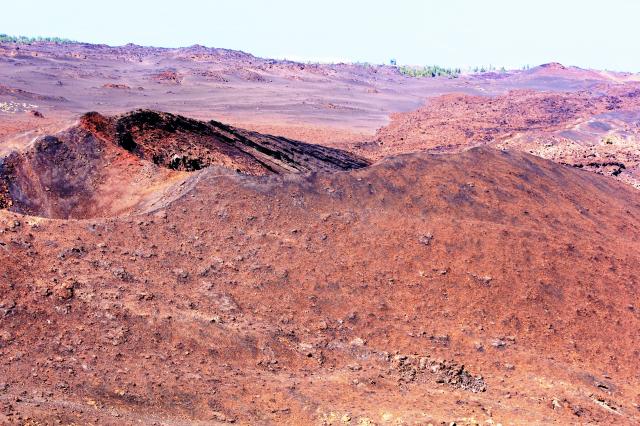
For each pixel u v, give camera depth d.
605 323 36.81
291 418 26.06
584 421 28.28
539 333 35.44
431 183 45.31
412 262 38.38
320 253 38.06
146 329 30.08
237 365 29.58
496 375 31.84
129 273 33.59
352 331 33.66
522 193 48.50
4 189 42.22
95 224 36.44
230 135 60.25
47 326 29.02
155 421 24.64
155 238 36.78
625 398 31.39
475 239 40.34
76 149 45.78
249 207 40.16
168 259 35.59
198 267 35.59
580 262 40.84
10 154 44.28
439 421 26.00
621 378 33.38
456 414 27.22
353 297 35.72
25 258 32.16
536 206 47.41
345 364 31.30
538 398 29.73
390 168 45.84
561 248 41.47
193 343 30.06
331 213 40.91
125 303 31.17
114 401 25.47
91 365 27.39
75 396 25.31
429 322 34.97
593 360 34.28
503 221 43.56
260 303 34.31
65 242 34.25
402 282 37.12
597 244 43.72
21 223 34.50
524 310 36.59
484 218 43.28
